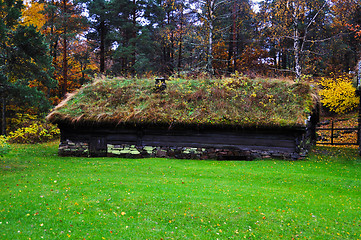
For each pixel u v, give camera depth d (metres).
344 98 19.47
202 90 14.91
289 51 26.89
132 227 6.14
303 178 9.91
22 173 10.39
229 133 13.46
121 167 11.47
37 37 14.64
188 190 8.41
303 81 14.42
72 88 29.61
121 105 14.91
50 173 10.41
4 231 5.69
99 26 29.86
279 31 24.78
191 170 10.96
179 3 23.30
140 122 13.79
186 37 27.88
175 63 32.59
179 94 14.96
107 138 14.62
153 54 35.03
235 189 8.66
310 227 6.37
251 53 30.33
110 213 6.77
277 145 13.02
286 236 6.01
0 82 14.62
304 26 25.73
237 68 29.36
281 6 23.08
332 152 14.48
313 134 17.66
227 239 5.81
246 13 29.33
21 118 23.02
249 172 10.68
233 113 13.30
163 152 14.04
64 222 6.20
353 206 7.55
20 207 6.89
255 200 7.75
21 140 20.12
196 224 6.38
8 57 14.62
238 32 29.61
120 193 8.00
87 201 7.39
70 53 29.11
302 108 13.05
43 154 15.00
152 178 9.77
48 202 7.29
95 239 5.57
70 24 24.28
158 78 15.74
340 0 25.17
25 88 15.12
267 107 13.38
